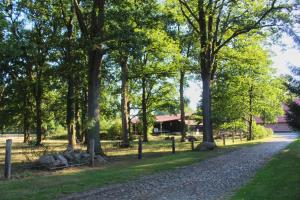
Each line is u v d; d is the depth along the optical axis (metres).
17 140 55.88
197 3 32.66
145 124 50.91
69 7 33.41
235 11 32.47
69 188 12.90
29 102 42.66
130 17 24.33
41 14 35.03
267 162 19.83
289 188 12.05
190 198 11.41
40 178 14.99
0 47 29.22
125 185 13.64
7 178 14.96
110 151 30.19
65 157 19.39
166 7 31.36
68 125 34.47
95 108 24.09
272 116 58.66
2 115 42.97
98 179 14.72
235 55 37.91
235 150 28.42
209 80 32.81
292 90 14.32
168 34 30.53
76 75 31.11
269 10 30.44
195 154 25.42
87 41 22.70
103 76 32.25
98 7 23.64
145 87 50.94
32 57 34.75
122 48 22.67
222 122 43.00
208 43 32.06
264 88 46.69
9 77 37.25
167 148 33.75
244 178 14.87
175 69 40.06
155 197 11.60
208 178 15.09
